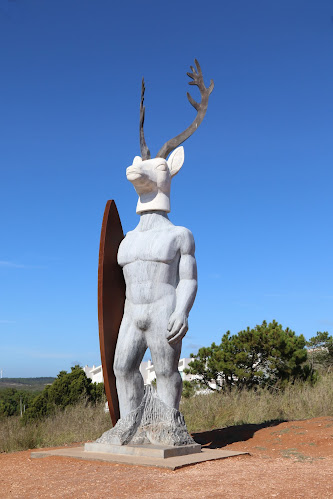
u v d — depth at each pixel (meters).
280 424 9.48
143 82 8.81
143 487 5.31
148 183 7.89
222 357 18.25
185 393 18.41
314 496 4.75
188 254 7.71
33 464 6.88
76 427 10.73
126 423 7.39
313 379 17.97
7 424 10.45
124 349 7.58
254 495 4.80
